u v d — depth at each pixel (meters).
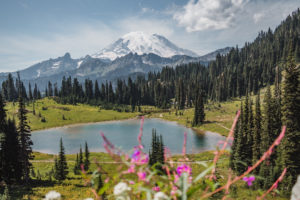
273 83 168.38
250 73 174.62
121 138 98.81
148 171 1.97
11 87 184.12
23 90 195.88
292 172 25.52
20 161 40.09
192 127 122.31
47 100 198.25
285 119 28.69
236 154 40.47
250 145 46.09
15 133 41.59
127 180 2.04
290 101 27.53
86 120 154.12
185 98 198.25
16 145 40.28
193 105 188.25
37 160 68.38
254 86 163.38
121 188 1.92
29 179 41.72
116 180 2.04
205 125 118.06
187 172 2.11
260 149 41.78
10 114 138.00
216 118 128.50
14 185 37.50
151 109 196.75
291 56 28.33
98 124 144.38
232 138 2.12
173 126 129.00
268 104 43.22
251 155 42.66
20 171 39.97
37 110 160.50
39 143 95.25
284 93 29.45
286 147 27.19
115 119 161.50
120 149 2.05
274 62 191.62
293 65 27.86
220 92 175.62
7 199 25.03
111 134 109.75
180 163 2.21
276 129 40.47
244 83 177.75
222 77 189.50
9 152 38.72
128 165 1.99
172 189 1.93
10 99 182.00
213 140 89.88
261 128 46.25
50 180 42.41
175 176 2.03
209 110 148.62
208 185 2.07
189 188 2.05
